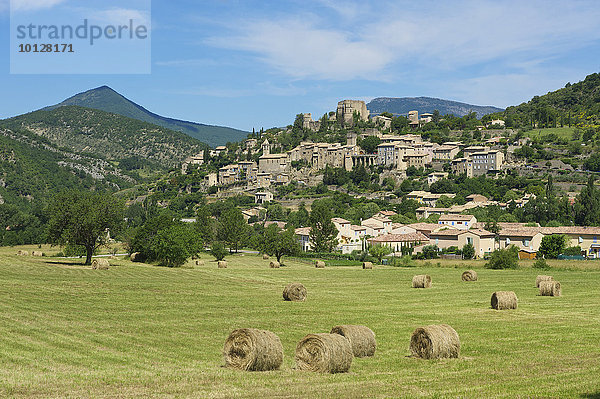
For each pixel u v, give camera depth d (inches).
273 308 1996.8
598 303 2212.1
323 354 1103.6
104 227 3821.4
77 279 2689.5
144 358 1182.3
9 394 900.6
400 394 936.9
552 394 940.0
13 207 7687.0
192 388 957.2
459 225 7194.9
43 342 1301.7
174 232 3956.7
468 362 1208.2
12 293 2080.5
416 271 3885.3
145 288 2470.5
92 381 986.7
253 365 1103.0
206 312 1850.4
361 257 5152.6
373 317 1815.9
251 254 5910.4
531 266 3976.4
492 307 2062.0
